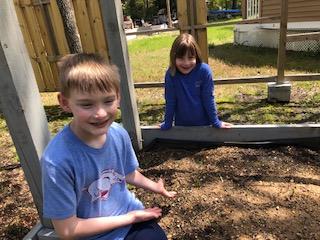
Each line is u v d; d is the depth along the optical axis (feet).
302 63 25.02
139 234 5.54
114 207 5.56
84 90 4.57
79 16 18.29
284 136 10.25
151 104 17.54
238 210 7.71
